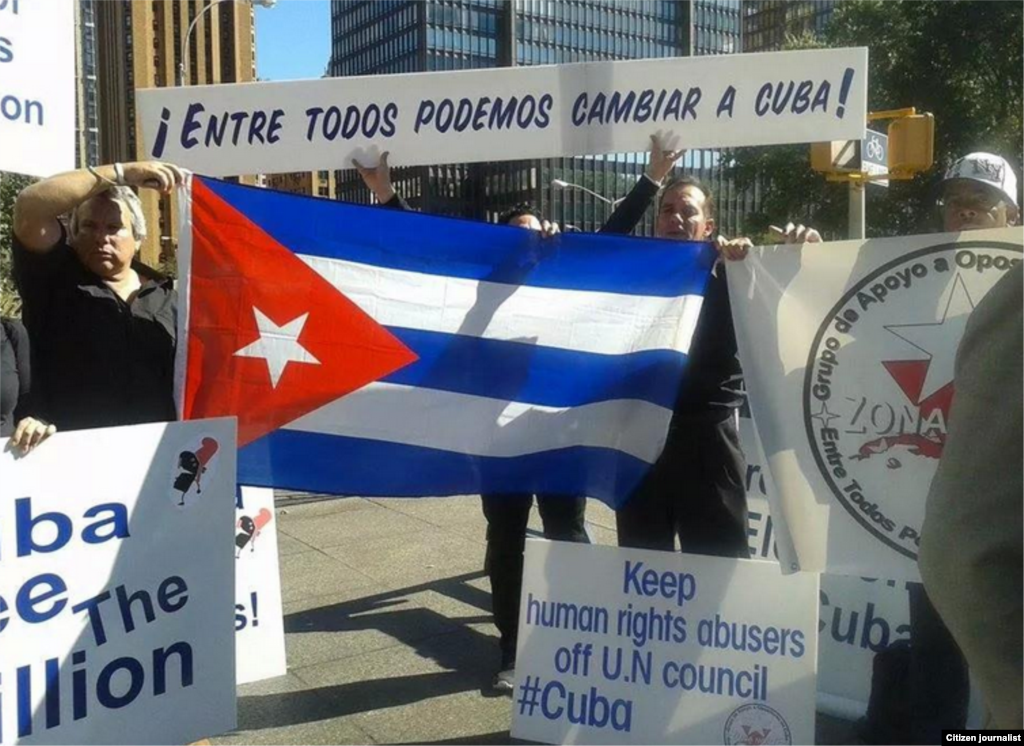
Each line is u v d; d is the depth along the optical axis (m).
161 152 3.38
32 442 2.42
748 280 2.94
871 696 3.15
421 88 3.32
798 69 3.19
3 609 2.40
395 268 3.22
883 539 2.85
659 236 3.47
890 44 30.95
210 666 2.79
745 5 106.12
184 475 2.71
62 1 2.86
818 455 2.89
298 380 3.15
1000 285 1.13
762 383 2.92
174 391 3.00
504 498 3.70
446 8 84.00
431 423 3.24
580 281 3.27
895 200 31.05
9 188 13.27
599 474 3.29
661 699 3.08
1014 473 1.05
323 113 3.35
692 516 3.24
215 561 2.79
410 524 6.23
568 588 3.20
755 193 49.28
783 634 3.00
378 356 3.21
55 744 2.49
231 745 3.26
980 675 1.05
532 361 3.27
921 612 2.83
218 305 3.07
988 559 1.04
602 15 88.00
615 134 3.32
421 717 3.47
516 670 3.22
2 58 2.72
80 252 2.91
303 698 3.65
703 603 3.08
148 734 2.66
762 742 2.97
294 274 3.14
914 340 2.80
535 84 3.30
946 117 30.09
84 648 2.54
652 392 3.19
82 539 2.53
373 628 4.43
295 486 3.18
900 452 2.82
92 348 2.85
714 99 3.24
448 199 72.25
